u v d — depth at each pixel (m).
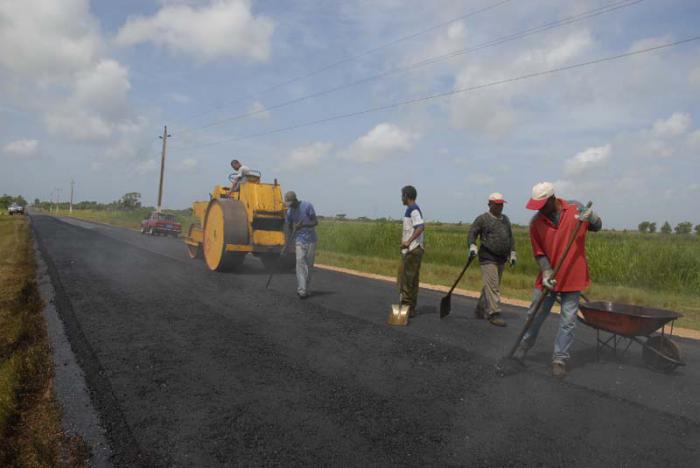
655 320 4.60
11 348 5.13
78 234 24.55
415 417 3.59
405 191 7.01
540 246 4.68
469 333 6.04
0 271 10.56
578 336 6.24
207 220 12.02
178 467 2.91
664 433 3.37
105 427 3.41
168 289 8.71
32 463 2.96
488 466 2.93
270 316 6.75
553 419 3.57
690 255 12.40
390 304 7.81
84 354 4.96
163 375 4.40
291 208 8.51
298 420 3.52
